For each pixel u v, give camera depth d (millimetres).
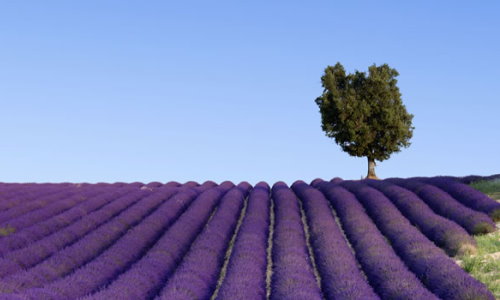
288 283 13055
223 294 12172
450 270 12461
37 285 13062
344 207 23000
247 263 15336
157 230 20203
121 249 16844
